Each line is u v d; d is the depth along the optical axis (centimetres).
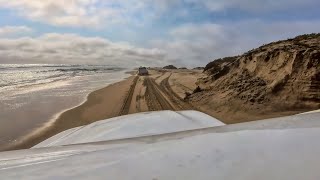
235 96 2120
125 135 433
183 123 499
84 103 2744
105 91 3644
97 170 200
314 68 1872
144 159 216
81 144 297
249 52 2908
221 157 211
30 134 1711
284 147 223
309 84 1819
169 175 188
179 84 4141
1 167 224
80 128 543
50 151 276
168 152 227
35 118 2136
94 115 2194
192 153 221
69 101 2941
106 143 291
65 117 2145
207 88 2778
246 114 1803
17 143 1548
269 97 1934
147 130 456
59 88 4275
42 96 3397
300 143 230
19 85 4894
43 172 204
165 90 3469
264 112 1778
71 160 224
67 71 11225
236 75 2617
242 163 199
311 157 203
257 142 238
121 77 6594
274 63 2239
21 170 212
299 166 192
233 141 242
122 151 239
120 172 195
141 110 2283
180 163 204
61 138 503
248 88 2166
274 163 197
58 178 191
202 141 248
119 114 2191
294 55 2033
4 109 2533
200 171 191
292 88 1902
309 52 1981
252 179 179
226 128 286
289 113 1706
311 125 277
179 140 257
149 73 7762
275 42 2902
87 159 224
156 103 2531
